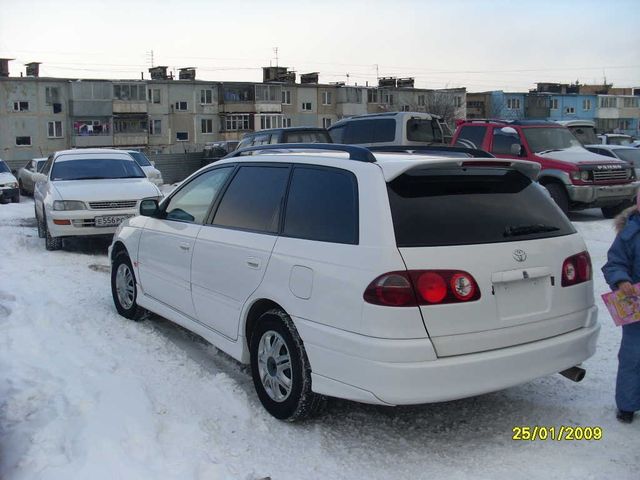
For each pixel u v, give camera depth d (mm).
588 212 15656
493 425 4188
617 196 13445
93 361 5117
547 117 89062
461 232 3723
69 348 5457
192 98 67438
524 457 3748
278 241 4238
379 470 3631
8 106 59656
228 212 4922
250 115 70000
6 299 7203
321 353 3789
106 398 4281
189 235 5227
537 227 4012
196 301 5109
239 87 68875
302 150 4719
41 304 6879
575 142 14609
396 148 4852
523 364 3703
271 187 4570
